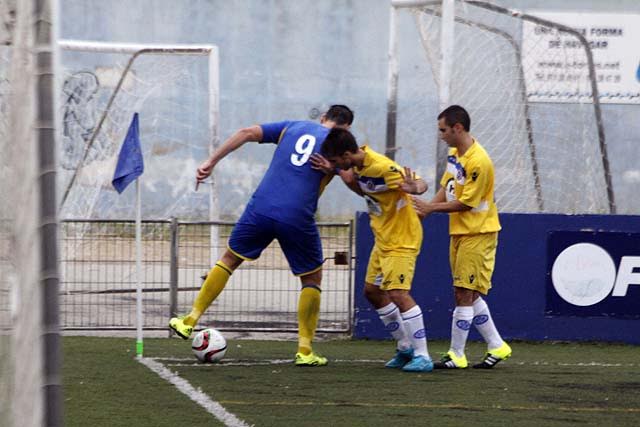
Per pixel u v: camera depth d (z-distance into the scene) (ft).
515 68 107.34
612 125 181.57
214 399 61.05
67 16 182.09
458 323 74.59
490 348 75.87
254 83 188.03
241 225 74.64
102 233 103.60
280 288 104.06
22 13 28.48
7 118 30.07
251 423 54.44
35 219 26.63
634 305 89.20
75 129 126.62
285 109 188.85
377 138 188.55
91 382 66.39
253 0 187.11
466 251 73.31
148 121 180.45
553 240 88.94
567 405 61.57
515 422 56.24
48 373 26.27
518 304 89.25
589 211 112.88
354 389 65.46
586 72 120.78
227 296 108.06
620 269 89.04
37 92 26.81
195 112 182.09
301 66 188.34
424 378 70.38
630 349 87.66
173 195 180.96
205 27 186.09
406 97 186.70
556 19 148.15
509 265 88.94
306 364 75.10
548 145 119.44
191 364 74.90
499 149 105.50
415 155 185.98
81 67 148.46
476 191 71.82
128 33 184.03
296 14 187.52
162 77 158.61
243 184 185.26
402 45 186.60
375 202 71.77
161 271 110.32
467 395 64.13
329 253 99.09
